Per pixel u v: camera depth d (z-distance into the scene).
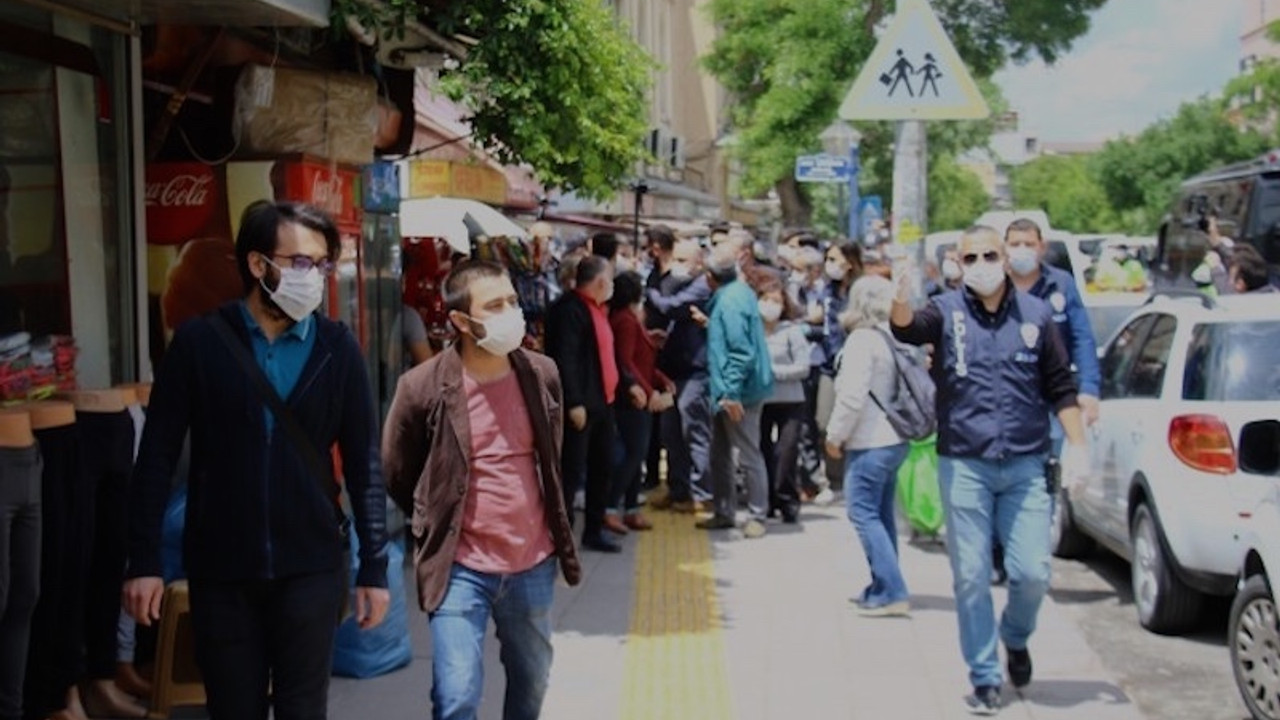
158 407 4.54
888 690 7.24
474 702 4.93
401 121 10.50
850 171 19.45
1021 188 82.50
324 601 4.59
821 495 12.84
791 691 7.23
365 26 7.86
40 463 5.48
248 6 6.92
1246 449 7.62
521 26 8.29
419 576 5.08
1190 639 8.53
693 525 11.78
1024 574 6.74
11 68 6.66
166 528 6.61
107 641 6.35
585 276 10.18
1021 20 31.00
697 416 11.84
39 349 6.27
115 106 7.39
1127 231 69.88
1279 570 6.44
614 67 9.38
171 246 7.85
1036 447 6.65
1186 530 8.01
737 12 31.80
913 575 9.77
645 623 8.59
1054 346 6.67
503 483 5.10
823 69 30.77
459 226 12.23
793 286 12.97
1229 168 21.48
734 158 38.50
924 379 8.41
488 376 5.14
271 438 4.54
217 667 4.54
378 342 9.64
